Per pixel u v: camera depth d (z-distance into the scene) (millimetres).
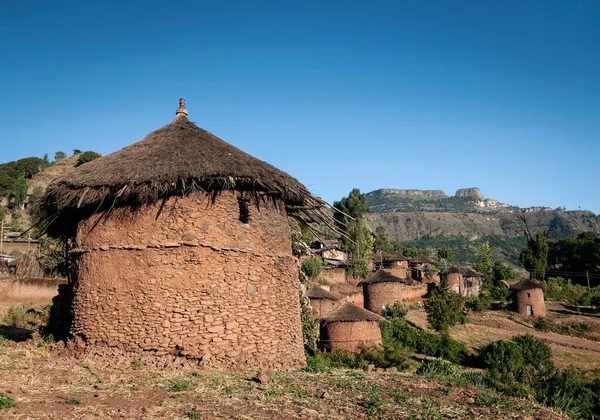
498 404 10633
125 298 12914
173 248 13094
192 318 12812
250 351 13406
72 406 8195
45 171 132000
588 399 22828
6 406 7855
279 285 14719
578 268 88812
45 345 13992
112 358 12234
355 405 9477
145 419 7637
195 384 10227
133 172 13109
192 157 13719
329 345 31078
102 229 13555
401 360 28953
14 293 33531
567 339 48031
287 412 8555
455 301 46375
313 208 16438
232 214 13938
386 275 54562
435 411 9430
